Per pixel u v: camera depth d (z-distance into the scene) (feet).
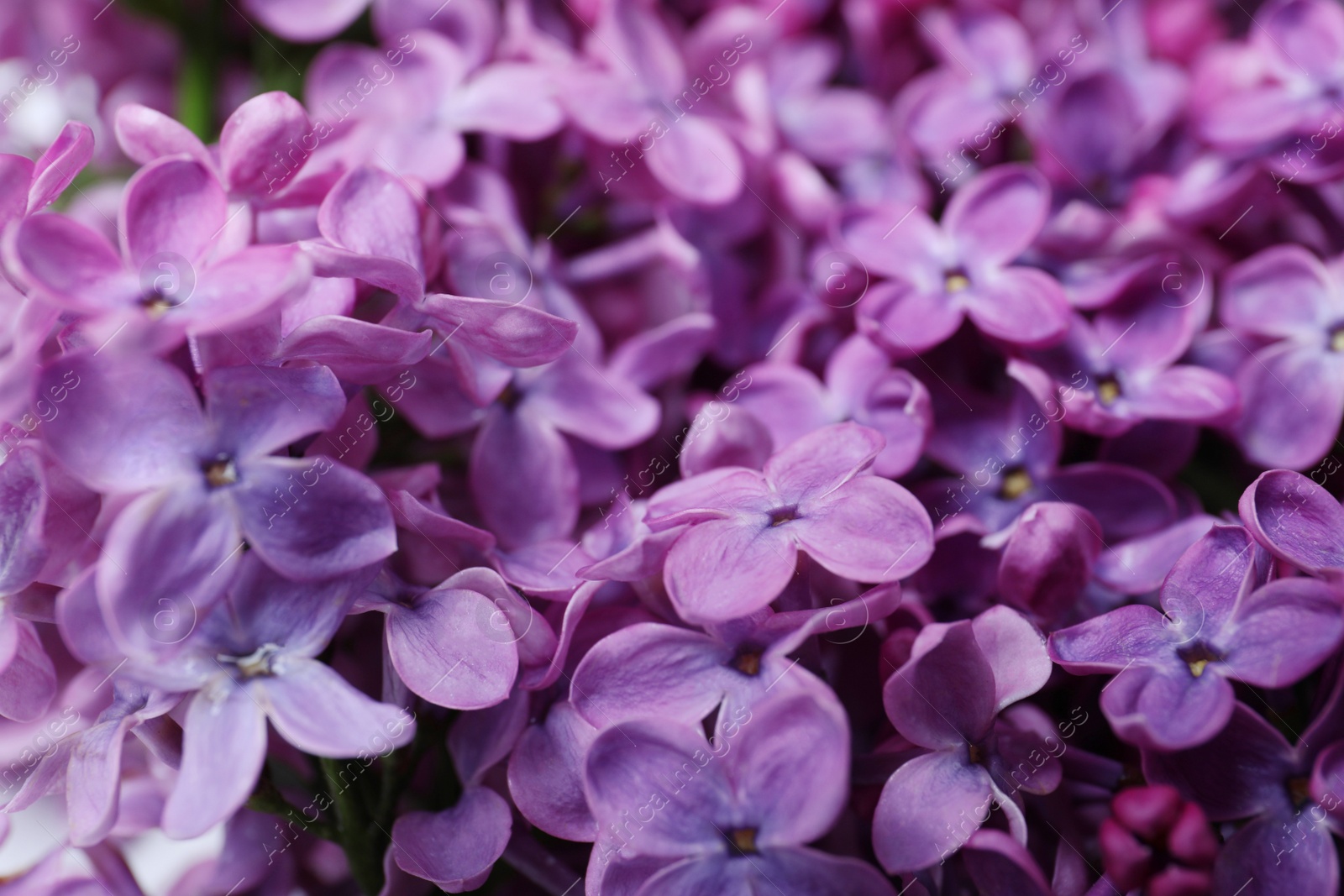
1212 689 0.69
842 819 0.72
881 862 0.70
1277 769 0.70
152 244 0.69
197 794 0.67
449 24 0.89
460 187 0.84
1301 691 0.72
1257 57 0.88
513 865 0.74
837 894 0.68
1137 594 0.75
